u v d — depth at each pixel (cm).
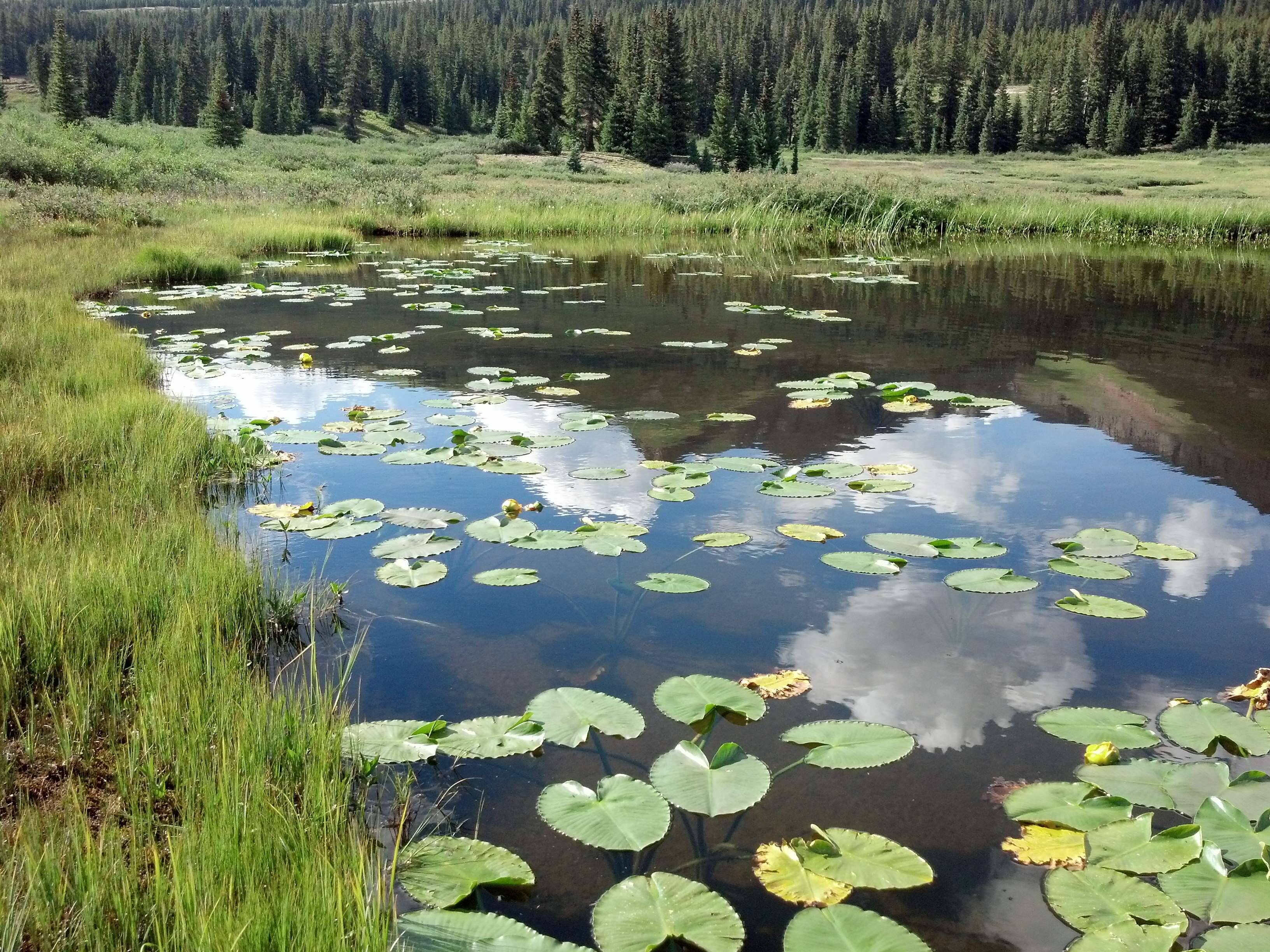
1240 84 7469
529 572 375
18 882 193
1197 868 209
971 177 4475
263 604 341
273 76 8256
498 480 508
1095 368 793
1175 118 7575
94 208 1811
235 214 2103
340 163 4525
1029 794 243
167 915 189
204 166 3284
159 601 320
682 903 201
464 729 265
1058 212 2419
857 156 7281
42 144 2934
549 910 209
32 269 1200
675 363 813
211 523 420
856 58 9112
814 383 722
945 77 8381
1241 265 1633
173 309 1067
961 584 370
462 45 10719
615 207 2498
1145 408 665
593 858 227
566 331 973
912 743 257
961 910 211
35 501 415
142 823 216
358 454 535
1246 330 977
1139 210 2355
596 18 6184
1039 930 205
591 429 578
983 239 2225
